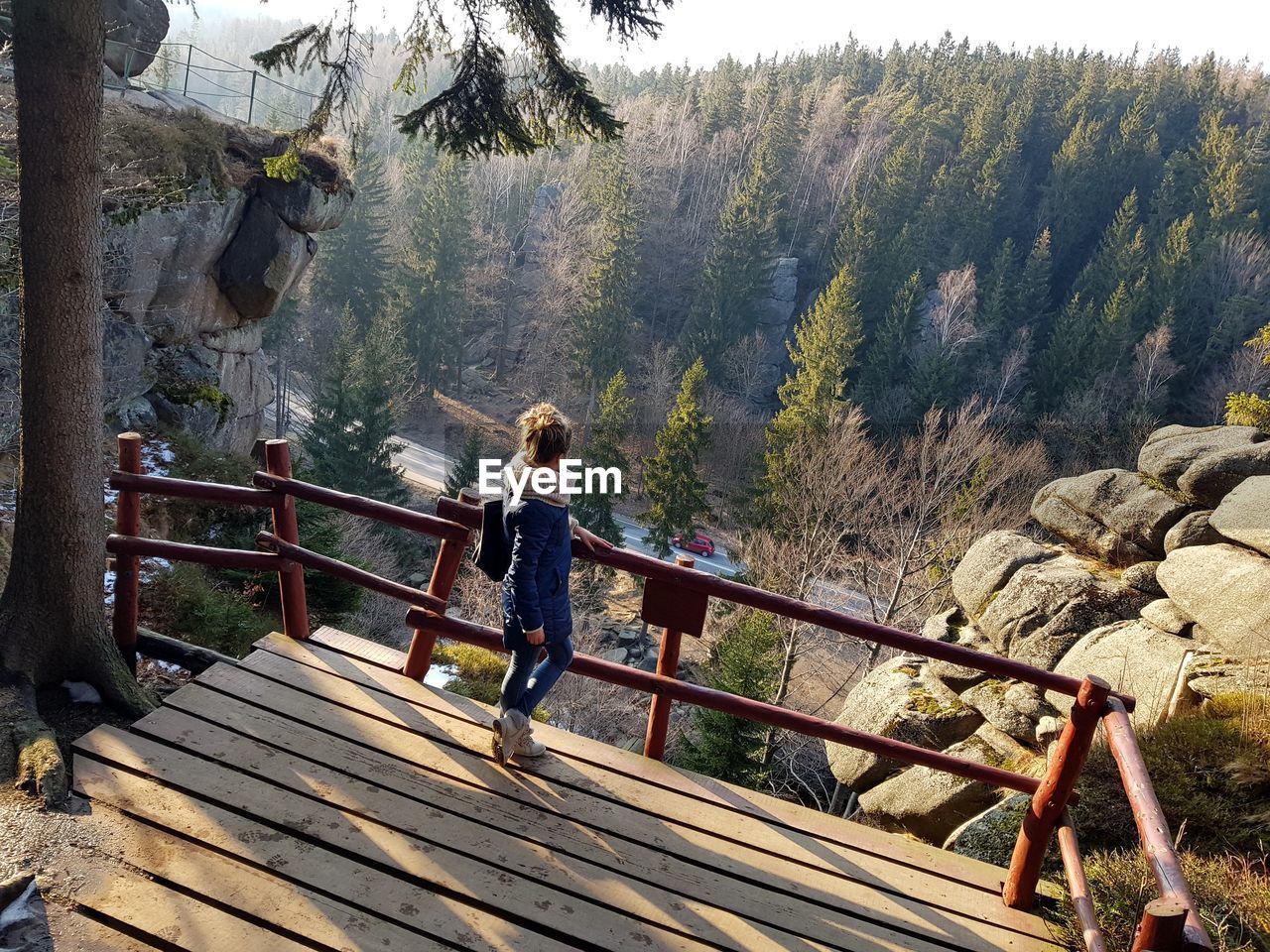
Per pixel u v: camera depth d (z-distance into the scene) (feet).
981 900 12.62
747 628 53.62
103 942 9.79
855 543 81.00
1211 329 177.27
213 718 14.03
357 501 15.33
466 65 23.43
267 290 70.03
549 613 12.71
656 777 14.28
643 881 11.87
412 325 200.03
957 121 266.57
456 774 13.51
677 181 267.80
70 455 14.29
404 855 11.64
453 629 15.10
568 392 179.93
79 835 11.27
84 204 13.76
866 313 199.52
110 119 58.44
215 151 63.57
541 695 13.55
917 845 13.69
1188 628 27.91
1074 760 11.86
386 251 217.15
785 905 11.85
